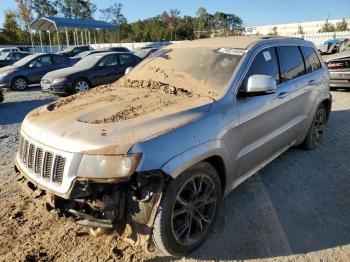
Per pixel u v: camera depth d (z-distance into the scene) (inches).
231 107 134.0
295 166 197.0
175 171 106.0
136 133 106.3
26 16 1797.5
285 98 170.6
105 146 101.3
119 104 132.5
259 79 136.1
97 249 123.3
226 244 127.0
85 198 104.0
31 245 126.0
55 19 1192.8
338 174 186.7
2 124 319.3
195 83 147.0
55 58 611.8
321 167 195.8
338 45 814.5
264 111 151.9
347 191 167.6
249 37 176.2
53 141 109.0
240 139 138.2
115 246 124.5
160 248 112.3
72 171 102.2
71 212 107.3
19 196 162.9
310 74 204.5
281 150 181.9
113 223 103.7
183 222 117.4
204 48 167.5
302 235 132.3
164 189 106.7
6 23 2090.3
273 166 197.2
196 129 116.6
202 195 123.1
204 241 127.9
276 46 174.4
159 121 113.7
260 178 181.5
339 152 219.1
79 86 474.0
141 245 111.3
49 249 123.8
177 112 120.5
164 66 169.0
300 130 198.2
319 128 229.0
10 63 888.9
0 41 2080.5
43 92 500.7
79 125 113.0
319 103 214.2
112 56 505.0
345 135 254.8
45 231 134.5
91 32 2038.6
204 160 124.6
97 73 485.1
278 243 127.6
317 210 150.2
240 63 147.3
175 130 111.3
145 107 127.0
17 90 569.3
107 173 99.3
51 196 107.0
